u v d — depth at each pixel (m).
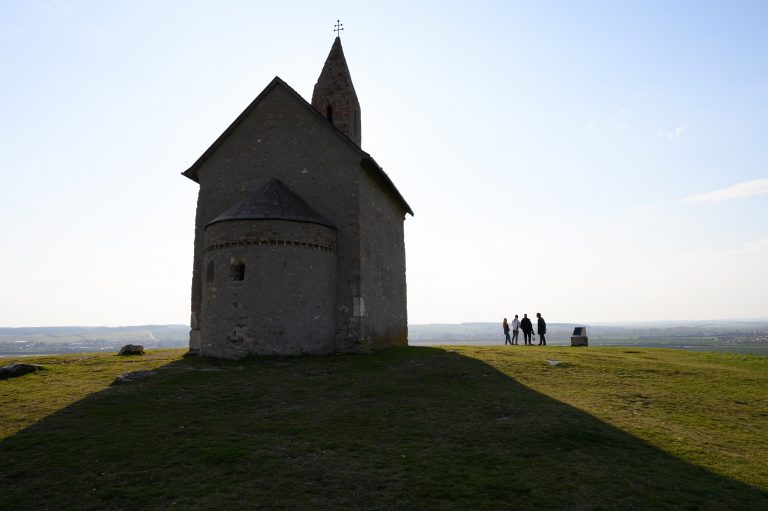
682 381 16.20
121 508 6.95
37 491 7.48
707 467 9.03
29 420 10.98
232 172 23.06
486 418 11.36
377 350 21.97
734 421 12.27
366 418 11.23
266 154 22.70
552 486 7.83
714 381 16.33
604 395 14.19
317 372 16.25
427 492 7.46
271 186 21.11
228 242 19.45
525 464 8.72
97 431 10.22
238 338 18.81
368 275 22.20
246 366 17.25
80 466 8.38
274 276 19.12
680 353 23.30
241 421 10.99
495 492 7.52
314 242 20.02
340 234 21.22
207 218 23.02
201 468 8.30
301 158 22.20
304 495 7.33
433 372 16.14
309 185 21.88
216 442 9.52
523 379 15.81
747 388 15.51
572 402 13.20
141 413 11.56
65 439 9.69
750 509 7.43
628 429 11.03
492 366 17.53
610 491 7.76
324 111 26.28
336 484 7.70
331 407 12.18
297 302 19.30
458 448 9.41
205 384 14.51
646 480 8.28
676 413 12.75
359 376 15.60
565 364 18.08
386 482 7.79
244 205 20.09
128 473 8.09
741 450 10.14
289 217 19.64
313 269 19.86
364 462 8.59
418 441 9.76
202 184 23.45
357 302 20.62
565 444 9.88
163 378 15.28
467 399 12.97
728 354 23.42
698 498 7.70
